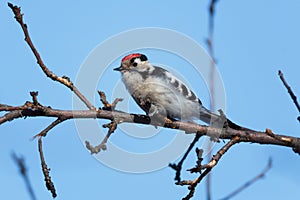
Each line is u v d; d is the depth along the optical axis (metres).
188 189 9.61
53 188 9.17
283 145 10.28
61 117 9.88
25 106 9.67
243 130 10.58
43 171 9.17
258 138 10.33
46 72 10.06
